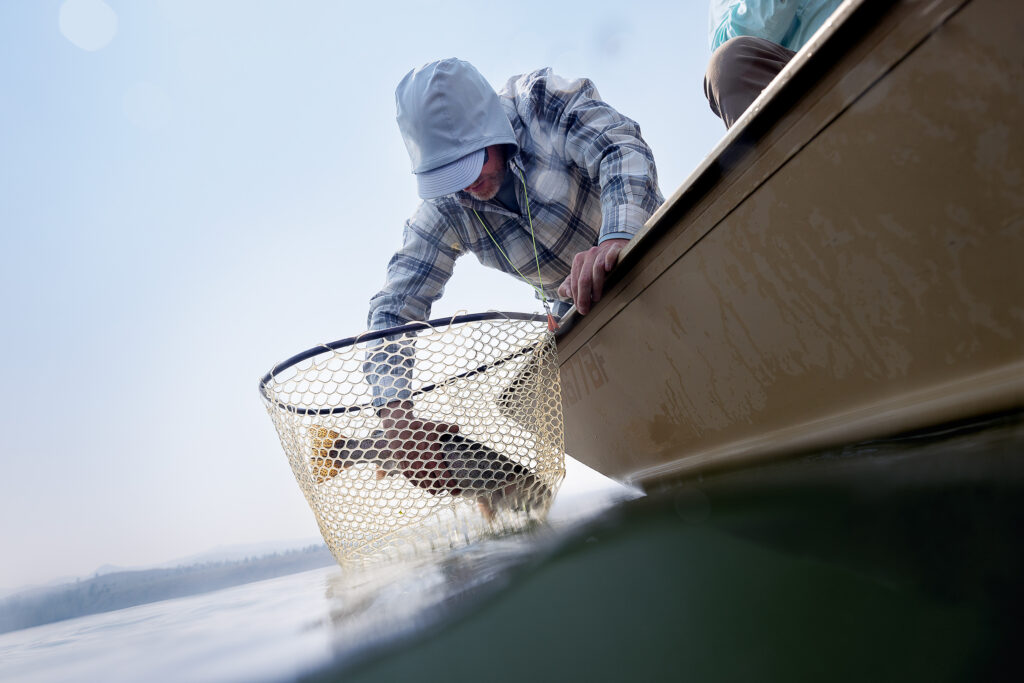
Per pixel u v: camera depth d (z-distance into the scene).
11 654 0.95
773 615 0.36
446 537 1.03
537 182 1.56
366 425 1.05
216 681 0.45
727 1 1.52
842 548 0.41
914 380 0.68
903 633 0.32
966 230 0.58
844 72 0.63
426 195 1.44
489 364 1.09
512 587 0.49
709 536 0.49
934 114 0.57
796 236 0.74
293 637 0.54
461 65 1.44
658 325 1.01
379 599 0.61
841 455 0.68
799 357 0.81
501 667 0.38
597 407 1.27
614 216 1.18
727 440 1.00
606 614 0.41
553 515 0.94
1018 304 0.57
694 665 0.34
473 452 1.06
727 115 1.29
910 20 0.56
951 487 0.44
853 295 0.71
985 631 0.30
